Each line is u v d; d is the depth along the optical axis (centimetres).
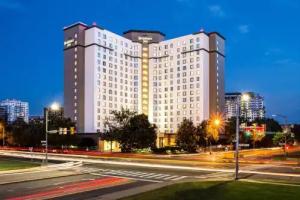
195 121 15725
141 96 17050
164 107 16700
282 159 7156
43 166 5250
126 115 10038
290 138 14888
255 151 11331
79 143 12988
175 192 2883
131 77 16825
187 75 16138
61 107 17450
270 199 2566
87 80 15250
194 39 16088
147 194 2838
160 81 16925
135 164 5859
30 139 12006
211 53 16288
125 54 16600
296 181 3650
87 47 15400
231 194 2777
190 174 4469
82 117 15212
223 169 5022
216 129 12388
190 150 10694
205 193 2830
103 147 13912
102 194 2945
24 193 2998
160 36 17550
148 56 17262
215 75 16138
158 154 9188
